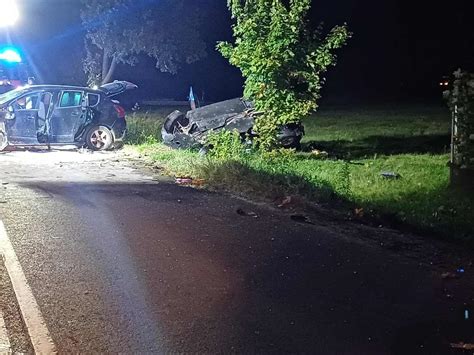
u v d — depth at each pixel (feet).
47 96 54.75
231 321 19.49
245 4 46.85
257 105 46.80
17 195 35.63
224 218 31.68
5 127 53.78
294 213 32.91
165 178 42.73
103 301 20.70
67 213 31.73
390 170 44.91
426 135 68.95
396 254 26.45
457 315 20.45
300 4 45.42
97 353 17.29
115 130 56.75
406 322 19.83
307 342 18.25
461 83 36.83
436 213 32.45
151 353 17.37
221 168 41.55
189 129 53.88
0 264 23.89
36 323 18.90
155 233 28.63
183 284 22.41
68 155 53.78
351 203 34.53
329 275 23.79
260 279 23.15
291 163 44.98
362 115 95.04
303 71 45.85
